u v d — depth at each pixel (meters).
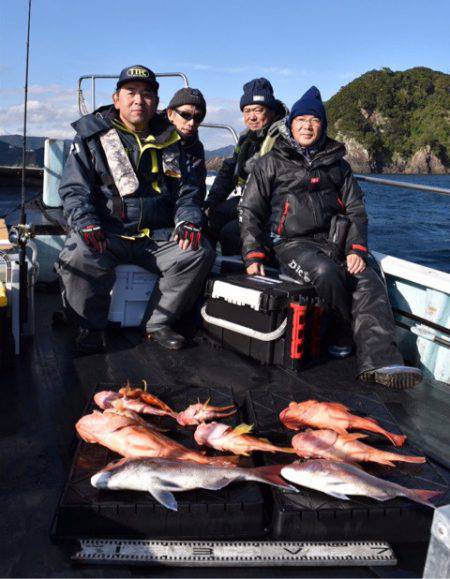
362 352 3.15
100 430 2.11
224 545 1.78
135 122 3.27
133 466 1.86
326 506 1.82
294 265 3.40
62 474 2.16
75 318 3.31
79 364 3.15
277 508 1.81
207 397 2.58
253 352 3.30
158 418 2.37
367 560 1.75
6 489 2.05
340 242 3.42
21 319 3.30
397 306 3.56
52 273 4.52
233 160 4.52
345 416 2.25
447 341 3.20
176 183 3.50
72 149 3.27
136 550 1.74
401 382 3.02
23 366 3.10
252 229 3.59
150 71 3.20
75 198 3.19
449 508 1.25
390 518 1.83
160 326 3.48
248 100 4.18
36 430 2.46
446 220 19.64
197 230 3.30
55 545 1.78
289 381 3.07
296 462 1.93
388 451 2.20
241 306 3.30
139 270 3.54
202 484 1.83
